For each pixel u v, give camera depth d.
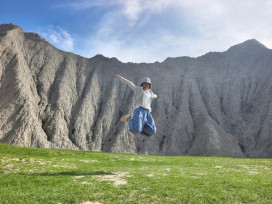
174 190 10.65
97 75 117.12
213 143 85.94
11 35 101.62
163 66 130.25
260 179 13.61
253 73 120.38
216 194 10.08
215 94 115.81
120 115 104.81
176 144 92.31
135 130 11.18
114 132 96.06
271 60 119.56
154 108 109.69
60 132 83.62
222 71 125.50
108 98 108.50
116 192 10.38
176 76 123.88
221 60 130.88
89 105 101.44
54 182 12.84
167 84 119.75
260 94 108.81
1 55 91.62
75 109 98.31
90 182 12.85
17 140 70.38
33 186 12.03
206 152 84.38
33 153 43.19
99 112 103.88
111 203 9.02
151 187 11.19
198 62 131.00
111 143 89.56
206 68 127.56
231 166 28.27
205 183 12.12
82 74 113.56
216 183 12.24
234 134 100.50
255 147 90.94
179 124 99.31
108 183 12.30
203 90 117.81
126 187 11.05
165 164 33.41
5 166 22.23
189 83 117.94
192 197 9.67
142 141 95.44
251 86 115.50
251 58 127.31
